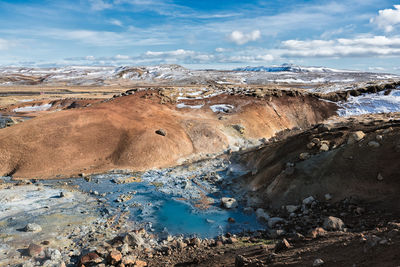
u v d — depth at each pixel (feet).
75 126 130.00
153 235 61.57
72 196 84.64
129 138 127.03
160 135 130.62
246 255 40.50
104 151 121.70
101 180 100.63
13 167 109.81
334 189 62.39
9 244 55.21
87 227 65.10
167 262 45.16
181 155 127.13
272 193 72.90
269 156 89.61
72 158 115.55
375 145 64.03
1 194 82.64
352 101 197.06
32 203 77.61
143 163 116.88
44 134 122.11
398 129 65.16
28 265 47.80
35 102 319.27
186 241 57.00
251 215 68.85
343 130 79.97
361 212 52.24
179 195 84.74
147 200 82.17
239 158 110.52
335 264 25.93
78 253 53.31
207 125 145.79
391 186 55.16
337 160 67.26
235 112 166.81
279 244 38.32
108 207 77.15
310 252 31.99
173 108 168.04
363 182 59.41
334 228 45.47
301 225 55.16
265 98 184.55
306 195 65.36
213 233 60.95
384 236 28.43
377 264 22.74
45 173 106.73
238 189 85.66
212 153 131.54
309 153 76.33
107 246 55.01
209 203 78.23
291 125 177.78
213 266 38.42
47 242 56.44
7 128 126.52
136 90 189.67
